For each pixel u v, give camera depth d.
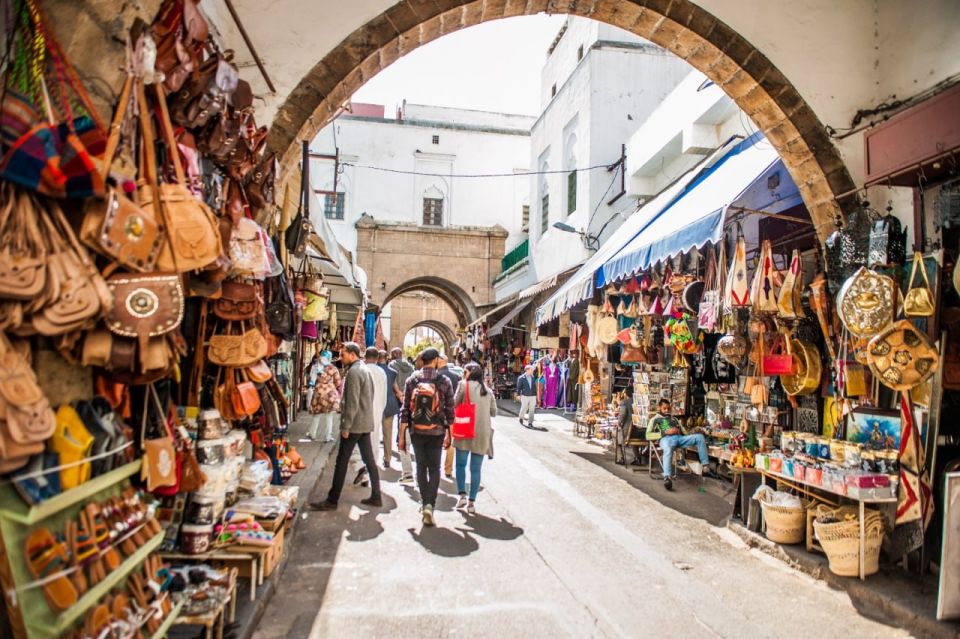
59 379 1.96
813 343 5.37
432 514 5.41
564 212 17.16
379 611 3.61
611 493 6.85
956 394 4.10
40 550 1.71
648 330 8.12
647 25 5.28
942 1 4.52
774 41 5.15
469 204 27.86
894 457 4.18
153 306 2.05
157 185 2.33
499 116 30.52
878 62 5.14
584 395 11.57
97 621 1.93
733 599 3.89
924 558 3.96
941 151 3.82
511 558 4.57
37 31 1.90
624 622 3.51
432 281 25.92
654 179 12.79
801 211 6.44
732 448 6.52
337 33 4.56
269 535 3.47
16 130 1.69
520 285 21.72
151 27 2.39
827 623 3.56
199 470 2.88
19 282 1.64
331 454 8.89
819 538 4.24
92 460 1.93
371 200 27.05
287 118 4.46
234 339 3.44
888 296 4.07
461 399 5.89
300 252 5.12
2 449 1.54
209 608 2.71
